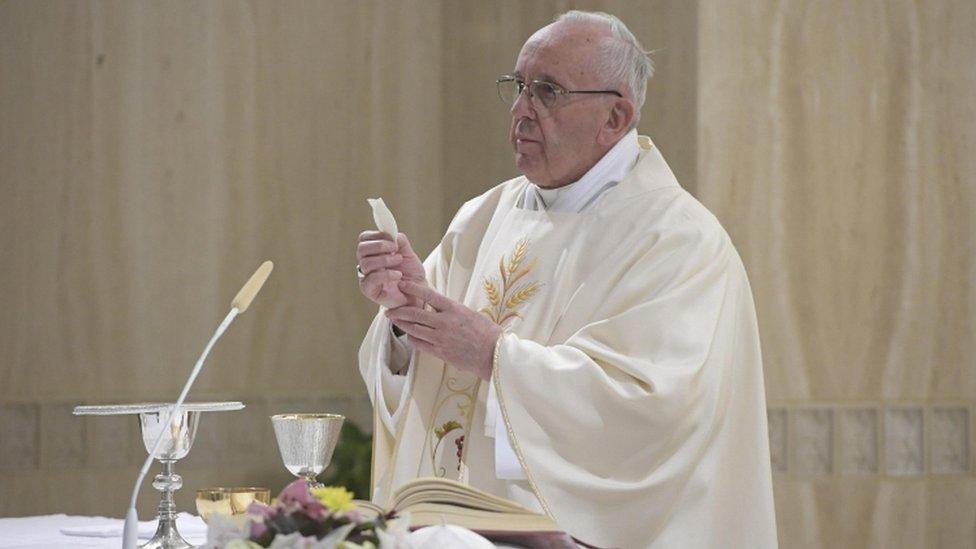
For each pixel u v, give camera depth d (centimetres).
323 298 2820
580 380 1153
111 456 2666
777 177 2412
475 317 1197
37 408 2634
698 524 1175
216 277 2742
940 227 2469
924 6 2477
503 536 804
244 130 2775
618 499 1145
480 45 2880
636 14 2536
